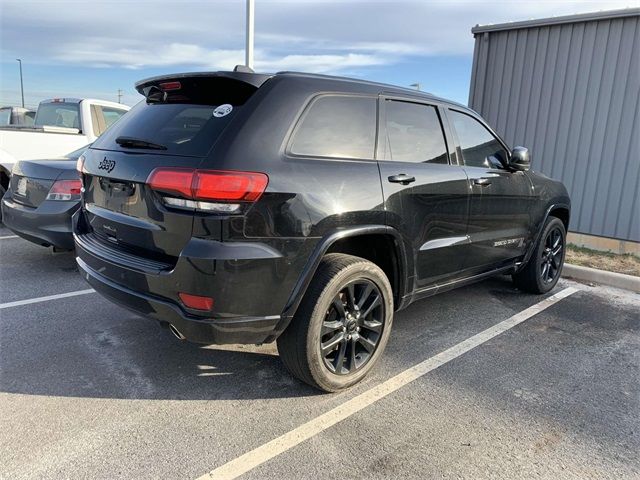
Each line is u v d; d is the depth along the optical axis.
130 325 4.04
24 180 5.16
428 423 2.84
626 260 6.70
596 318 4.62
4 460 2.42
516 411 3.00
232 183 2.50
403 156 3.46
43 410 2.84
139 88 3.43
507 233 4.48
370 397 3.10
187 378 3.25
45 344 3.67
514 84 8.20
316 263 2.80
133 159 2.87
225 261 2.50
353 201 2.96
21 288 4.84
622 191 7.18
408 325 4.30
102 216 3.11
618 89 7.09
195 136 2.73
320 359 2.96
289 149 2.77
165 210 2.62
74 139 8.07
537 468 2.50
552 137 7.84
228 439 2.64
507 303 4.96
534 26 7.75
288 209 2.66
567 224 5.52
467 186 3.90
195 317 2.60
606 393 3.25
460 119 4.12
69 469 2.37
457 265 3.97
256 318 2.67
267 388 3.17
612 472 2.49
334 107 3.07
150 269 2.70
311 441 2.64
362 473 2.42
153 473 2.37
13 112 10.38
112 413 2.84
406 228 3.35
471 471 2.46
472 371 3.49
